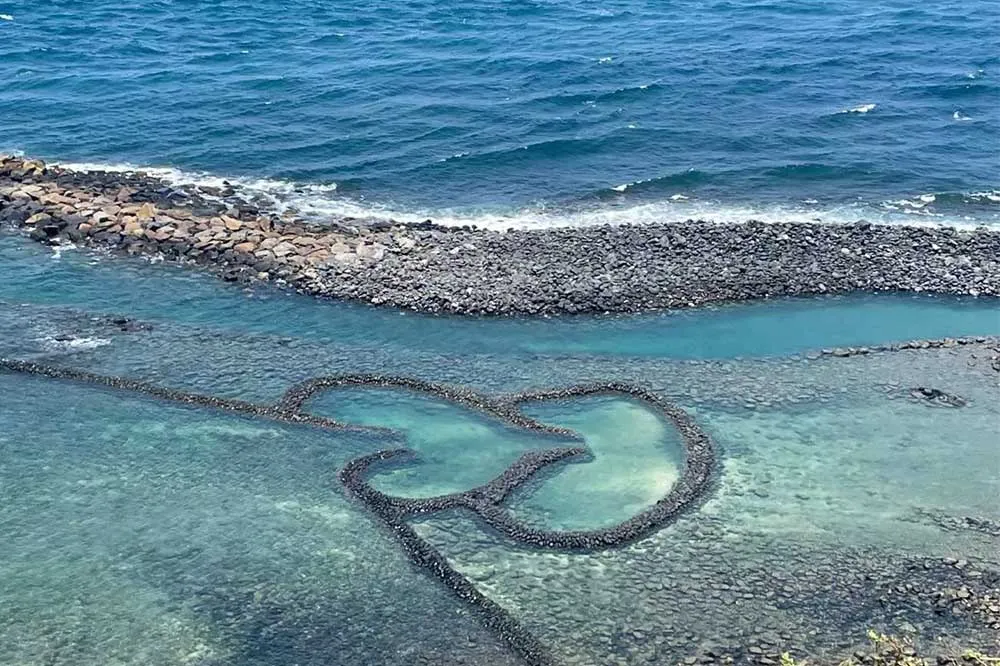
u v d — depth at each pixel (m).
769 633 18.33
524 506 21.91
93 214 36.44
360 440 24.27
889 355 28.39
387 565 20.08
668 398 26.16
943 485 22.69
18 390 25.97
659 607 19.00
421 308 30.59
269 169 42.78
